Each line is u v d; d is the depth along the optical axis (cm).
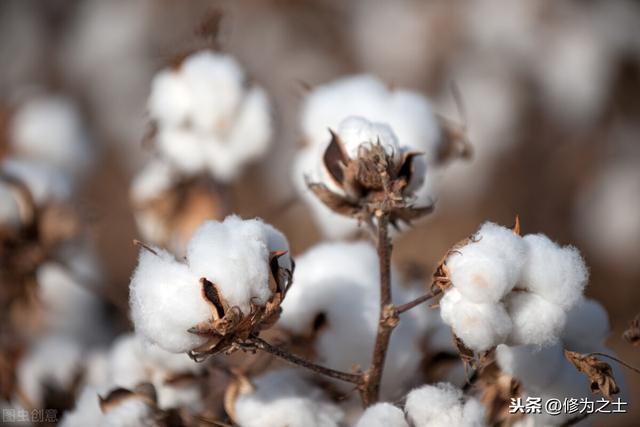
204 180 156
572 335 121
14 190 151
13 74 313
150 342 115
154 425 125
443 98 298
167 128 151
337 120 139
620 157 300
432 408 116
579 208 293
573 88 304
